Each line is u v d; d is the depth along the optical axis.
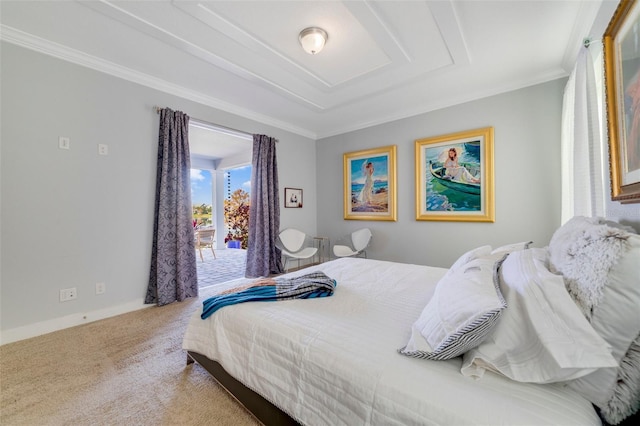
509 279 0.99
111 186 2.58
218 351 1.38
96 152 2.49
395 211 3.91
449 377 0.82
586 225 1.05
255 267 3.89
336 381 0.92
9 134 2.07
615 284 0.74
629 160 1.18
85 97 2.42
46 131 2.22
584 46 1.85
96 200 2.49
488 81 2.90
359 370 0.89
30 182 2.16
